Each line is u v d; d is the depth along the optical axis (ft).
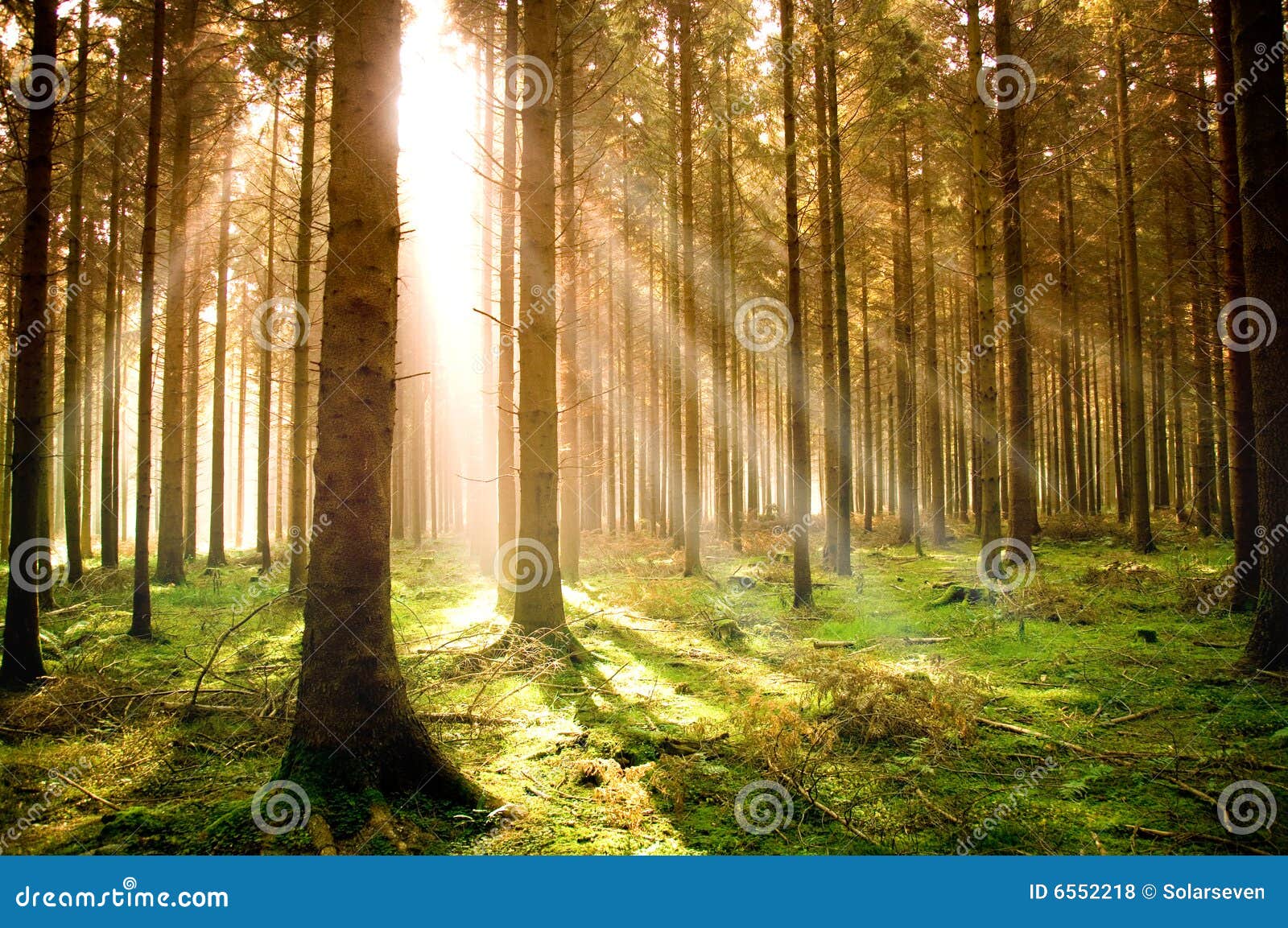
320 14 33.19
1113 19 43.29
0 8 26.73
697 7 44.60
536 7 29.68
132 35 35.42
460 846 13.30
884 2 38.06
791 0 36.45
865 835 13.69
